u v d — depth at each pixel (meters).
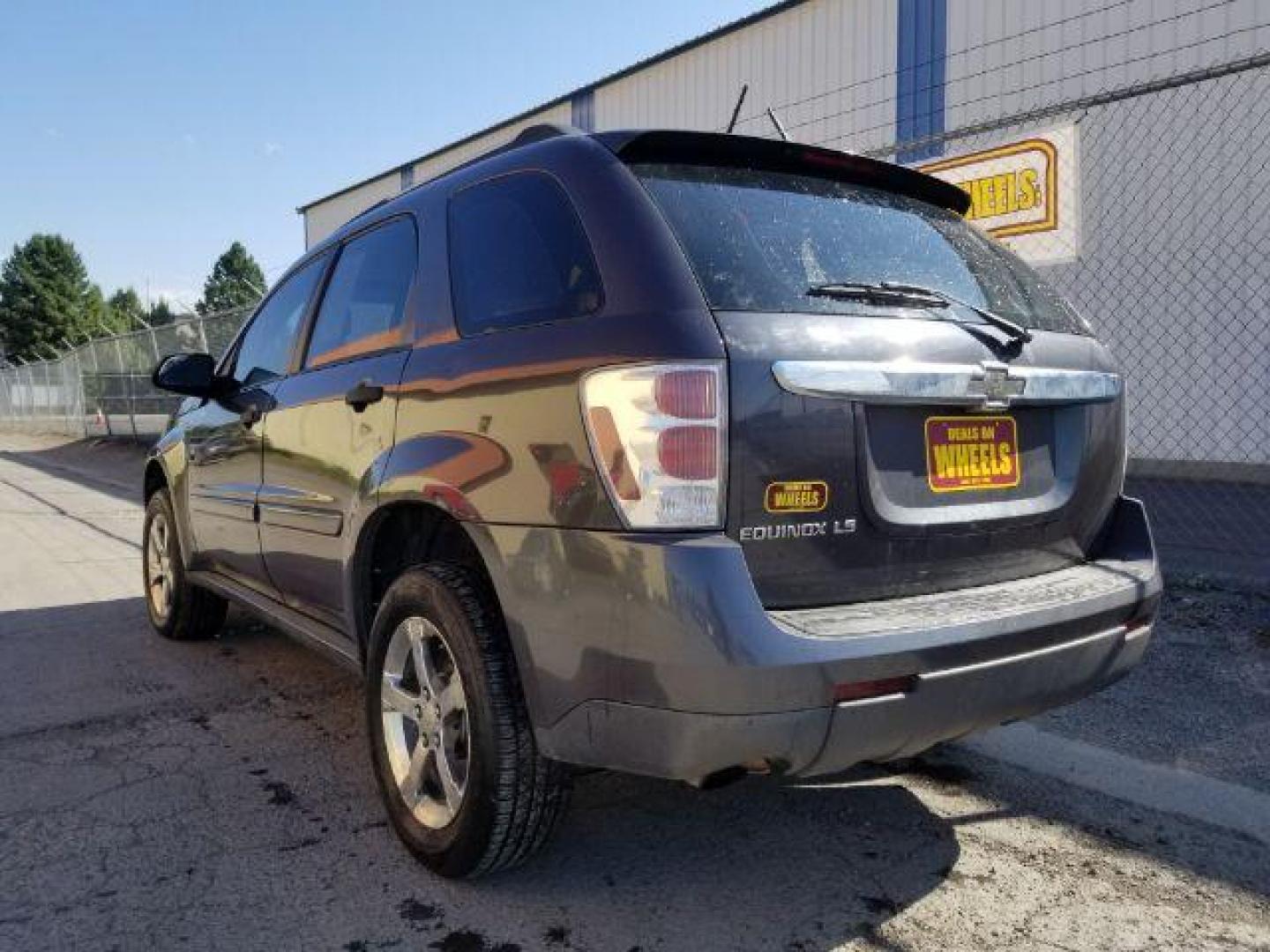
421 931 2.47
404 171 23.52
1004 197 6.32
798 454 2.18
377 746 2.92
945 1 12.23
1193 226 10.02
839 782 3.38
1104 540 2.96
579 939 2.44
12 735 3.82
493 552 2.40
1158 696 3.97
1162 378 10.38
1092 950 2.39
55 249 72.56
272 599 3.96
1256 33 9.52
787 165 2.76
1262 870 2.76
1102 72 10.70
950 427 2.46
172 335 20.06
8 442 27.53
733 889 2.68
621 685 2.14
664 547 2.07
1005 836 2.98
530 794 2.47
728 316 2.19
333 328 3.56
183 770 3.48
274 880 2.71
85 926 2.48
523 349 2.44
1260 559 5.88
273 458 3.71
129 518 10.76
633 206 2.39
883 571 2.34
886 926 2.50
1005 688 2.36
